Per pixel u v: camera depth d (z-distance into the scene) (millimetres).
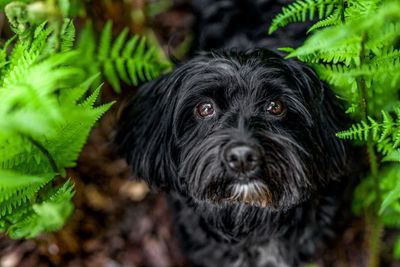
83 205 634
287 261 632
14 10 448
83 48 543
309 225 601
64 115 427
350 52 435
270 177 484
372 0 407
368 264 619
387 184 530
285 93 502
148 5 739
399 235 605
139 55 575
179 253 649
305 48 408
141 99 584
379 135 489
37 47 462
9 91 406
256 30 612
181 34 752
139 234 646
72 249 601
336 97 533
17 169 451
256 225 577
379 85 491
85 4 610
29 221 451
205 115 520
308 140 517
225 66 504
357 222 641
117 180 666
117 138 606
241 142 476
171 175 556
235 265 643
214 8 660
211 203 511
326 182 548
